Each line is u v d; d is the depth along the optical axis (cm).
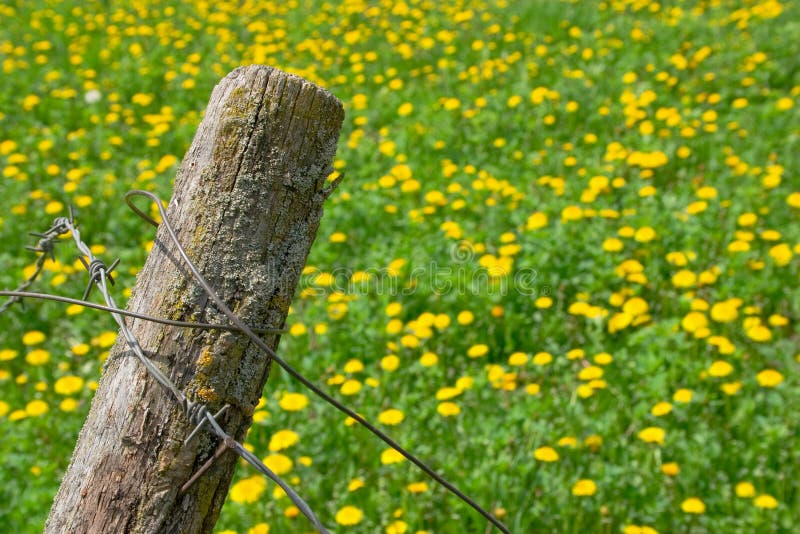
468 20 998
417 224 541
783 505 321
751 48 800
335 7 1098
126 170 666
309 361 419
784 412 368
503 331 446
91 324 474
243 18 1073
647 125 618
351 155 664
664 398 374
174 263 148
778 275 476
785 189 557
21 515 316
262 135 149
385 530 322
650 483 335
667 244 504
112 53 963
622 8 976
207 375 145
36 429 374
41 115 789
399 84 787
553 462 346
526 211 548
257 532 302
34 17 1086
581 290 470
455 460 339
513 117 708
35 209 602
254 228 149
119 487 143
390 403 394
